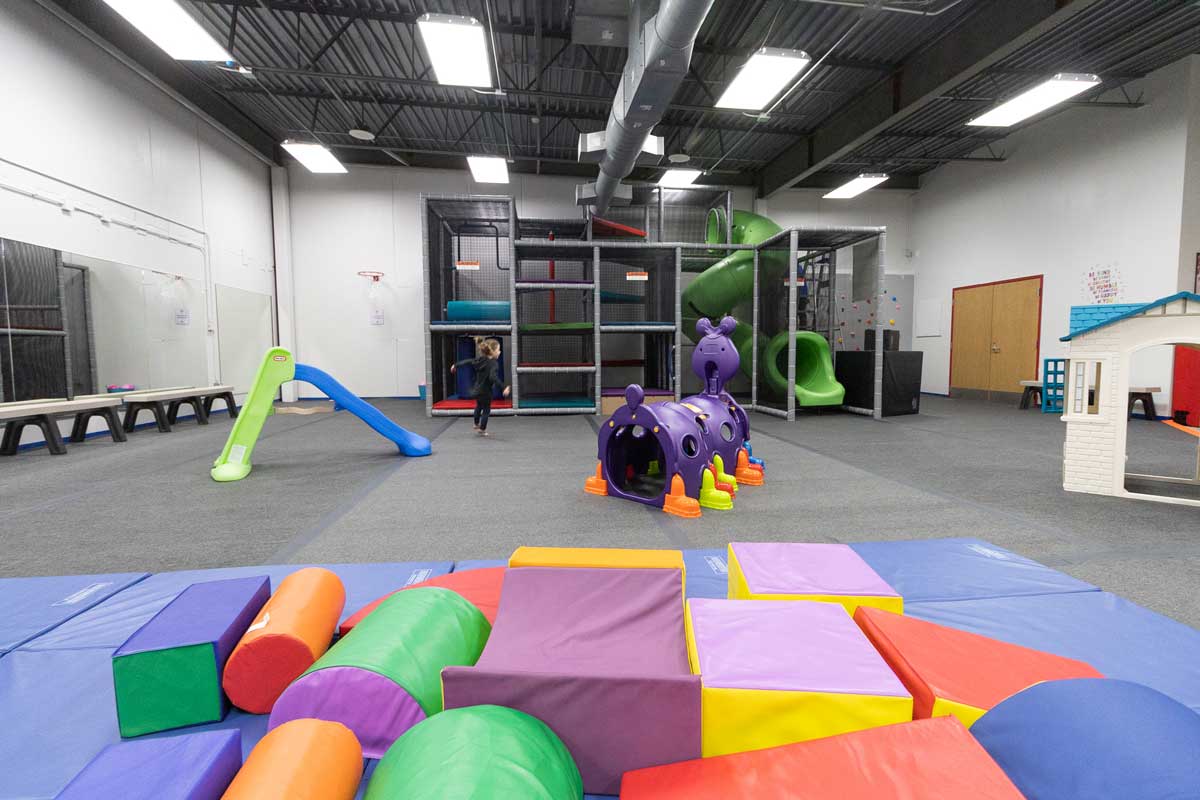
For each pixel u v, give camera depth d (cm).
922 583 214
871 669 111
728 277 926
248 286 971
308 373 480
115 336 664
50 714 137
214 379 866
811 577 159
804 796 90
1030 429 685
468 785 80
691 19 412
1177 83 718
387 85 801
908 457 505
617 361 1095
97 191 635
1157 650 164
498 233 1021
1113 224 805
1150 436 626
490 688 107
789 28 637
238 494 379
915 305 1213
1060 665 119
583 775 108
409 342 1110
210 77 776
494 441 605
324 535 291
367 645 123
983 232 1037
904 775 88
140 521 317
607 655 121
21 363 545
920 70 694
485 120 916
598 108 862
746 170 1165
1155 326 350
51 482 416
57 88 582
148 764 88
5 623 185
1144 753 75
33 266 556
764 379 928
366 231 1090
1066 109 853
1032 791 82
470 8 609
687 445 364
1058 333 898
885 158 1038
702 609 133
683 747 106
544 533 295
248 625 151
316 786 86
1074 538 282
